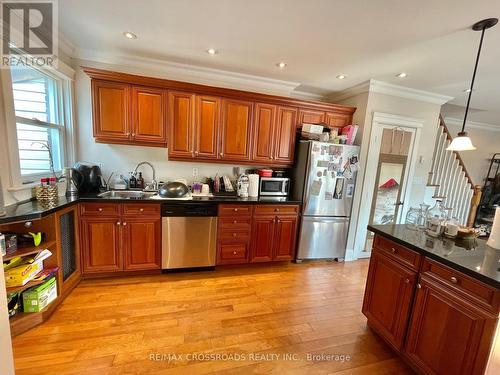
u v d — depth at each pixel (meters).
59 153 2.63
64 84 2.65
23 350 1.62
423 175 3.68
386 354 1.77
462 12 1.63
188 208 2.67
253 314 2.14
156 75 2.97
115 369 1.52
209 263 2.84
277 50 2.43
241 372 1.56
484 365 1.21
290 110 3.20
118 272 2.61
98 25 2.12
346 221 3.33
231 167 3.39
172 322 1.98
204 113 2.88
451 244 1.67
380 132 3.34
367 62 2.57
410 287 1.64
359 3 1.61
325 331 1.98
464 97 3.60
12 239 1.77
